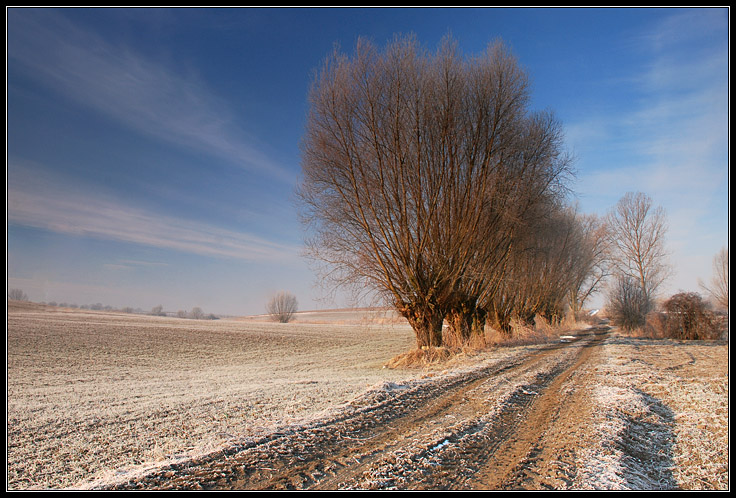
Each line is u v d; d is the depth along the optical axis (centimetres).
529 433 772
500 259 2727
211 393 1423
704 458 675
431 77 2267
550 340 3444
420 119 2256
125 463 687
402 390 1160
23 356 2819
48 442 841
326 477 538
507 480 545
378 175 2289
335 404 1101
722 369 1606
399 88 2220
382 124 2259
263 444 662
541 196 2630
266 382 1742
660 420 904
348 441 695
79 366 2541
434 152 2317
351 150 2292
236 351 3697
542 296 4141
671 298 3841
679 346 2770
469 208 2366
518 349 2569
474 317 3028
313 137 2356
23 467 684
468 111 2341
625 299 4891
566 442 713
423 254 2417
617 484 539
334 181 2325
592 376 1470
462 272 2508
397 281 2459
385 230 2339
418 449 655
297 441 681
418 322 2488
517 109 2356
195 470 549
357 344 4281
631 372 1552
